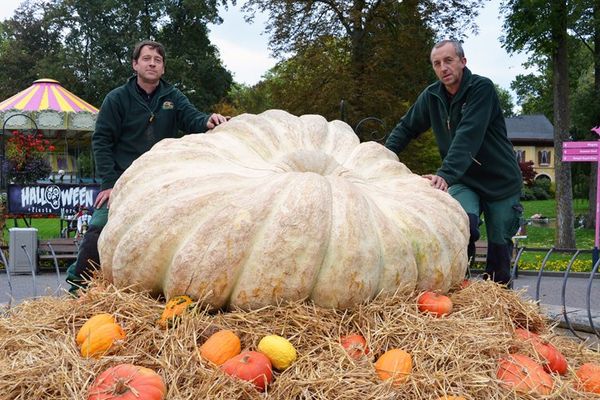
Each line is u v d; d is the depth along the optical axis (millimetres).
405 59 20484
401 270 3180
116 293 3115
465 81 4746
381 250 3148
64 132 19141
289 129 4070
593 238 19594
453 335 2928
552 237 20156
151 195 3273
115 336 2777
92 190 13445
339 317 2998
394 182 3859
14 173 13742
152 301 3098
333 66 20438
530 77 31000
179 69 36438
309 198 3037
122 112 4871
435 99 5055
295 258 2939
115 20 37812
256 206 3035
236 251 2963
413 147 19953
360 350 2754
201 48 39031
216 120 4566
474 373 2678
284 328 2854
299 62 20969
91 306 3098
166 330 2787
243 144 3900
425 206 3518
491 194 4887
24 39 45094
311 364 2666
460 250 3531
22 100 18109
